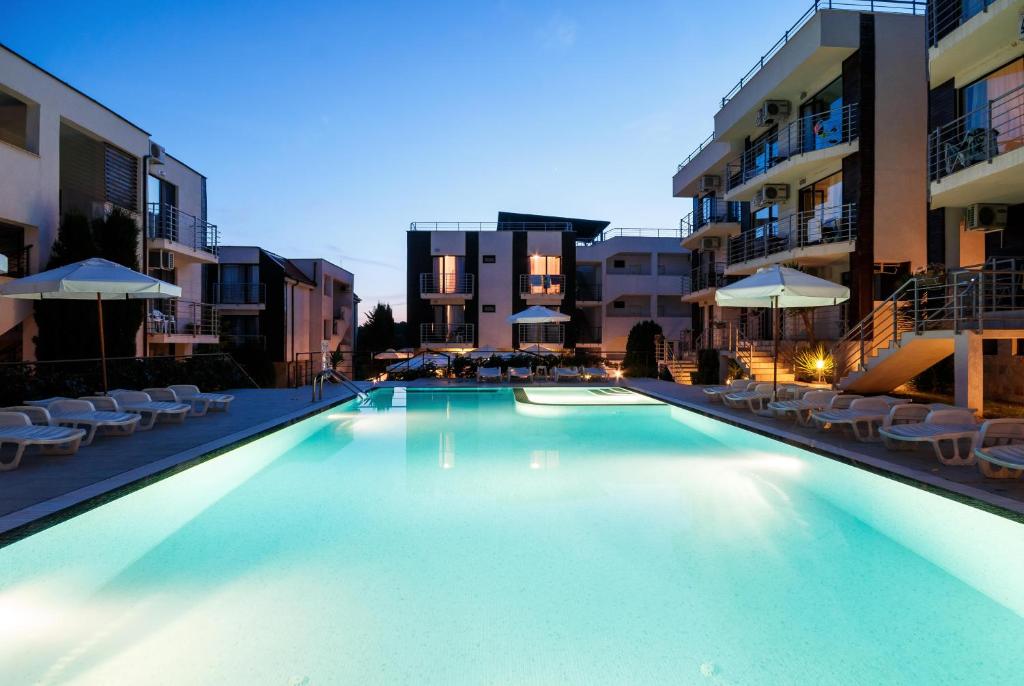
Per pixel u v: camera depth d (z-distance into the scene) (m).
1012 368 11.07
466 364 20.14
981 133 10.05
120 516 5.07
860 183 15.12
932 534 4.91
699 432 9.91
